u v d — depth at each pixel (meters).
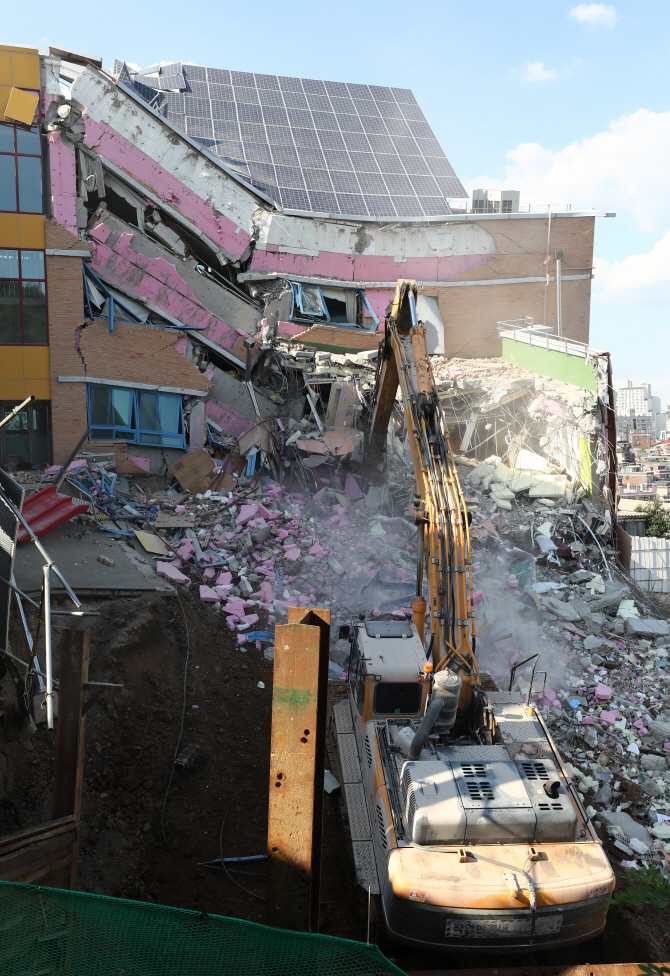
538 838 7.71
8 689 10.12
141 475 21.77
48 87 22.55
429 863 7.35
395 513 20.31
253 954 4.04
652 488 69.38
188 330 24.86
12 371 22.14
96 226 23.88
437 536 11.00
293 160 30.20
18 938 4.18
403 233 30.08
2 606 8.86
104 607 13.17
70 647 7.01
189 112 30.30
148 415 23.72
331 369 24.50
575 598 17.67
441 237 30.64
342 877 9.56
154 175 26.39
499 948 7.30
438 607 10.67
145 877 9.36
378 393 17.59
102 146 25.42
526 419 25.12
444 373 26.52
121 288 24.30
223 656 13.98
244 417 25.23
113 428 23.17
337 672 13.86
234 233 27.84
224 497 19.70
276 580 16.56
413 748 8.49
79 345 22.53
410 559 18.08
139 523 17.56
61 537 15.69
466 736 10.25
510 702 11.52
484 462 22.89
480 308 31.59
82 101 24.88
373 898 8.02
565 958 8.51
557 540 19.83
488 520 19.75
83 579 13.76
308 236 28.78
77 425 22.67
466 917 7.12
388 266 30.23
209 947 4.06
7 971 4.16
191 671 13.01
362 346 27.28
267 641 14.65
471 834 7.59
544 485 21.69
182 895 9.12
